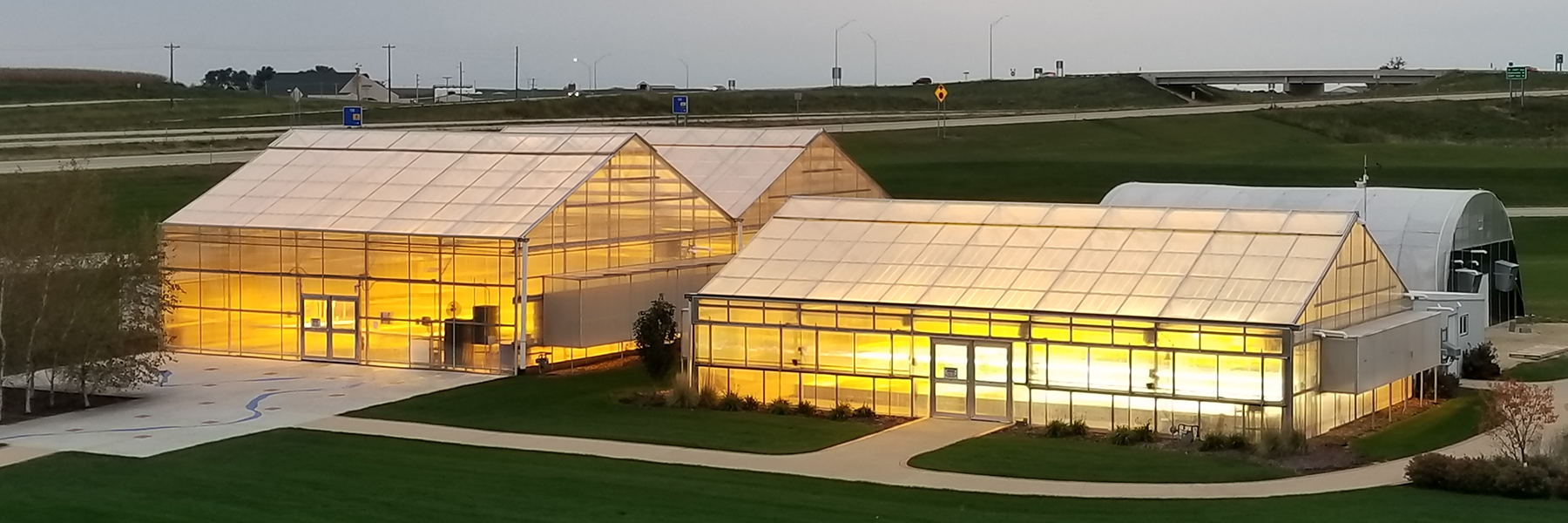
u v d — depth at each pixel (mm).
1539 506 37125
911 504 37750
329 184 64312
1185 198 71062
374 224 59875
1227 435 44719
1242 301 46156
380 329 59719
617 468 42031
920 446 44750
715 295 51594
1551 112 185375
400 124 149875
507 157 63938
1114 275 49031
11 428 47719
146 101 180625
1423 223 64562
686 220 66250
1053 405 47500
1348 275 48656
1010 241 52469
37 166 108312
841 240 54375
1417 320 50062
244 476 41031
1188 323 45469
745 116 174875
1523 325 68312
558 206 59094
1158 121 170000
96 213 51562
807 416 49562
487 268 57938
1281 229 49406
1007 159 139125
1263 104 194750
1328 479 40656
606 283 59531
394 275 59312
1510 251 69750
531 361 58312
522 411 50312
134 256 51938
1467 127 178625
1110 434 46344
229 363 60344
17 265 49438
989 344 48156
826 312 50188
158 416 49656
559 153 63156
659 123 158875
